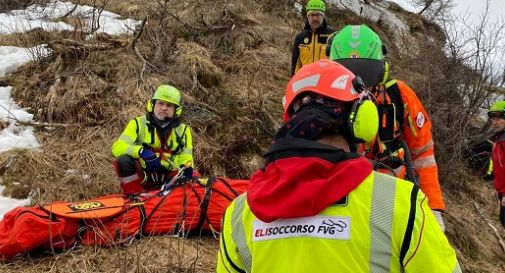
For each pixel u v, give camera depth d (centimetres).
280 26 963
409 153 280
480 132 749
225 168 585
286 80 792
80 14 859
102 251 410
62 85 661
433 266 137
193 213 439
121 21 887
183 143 498
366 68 262
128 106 630
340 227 137
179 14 896
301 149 142
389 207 139
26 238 395
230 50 827
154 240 425
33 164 526
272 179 143
